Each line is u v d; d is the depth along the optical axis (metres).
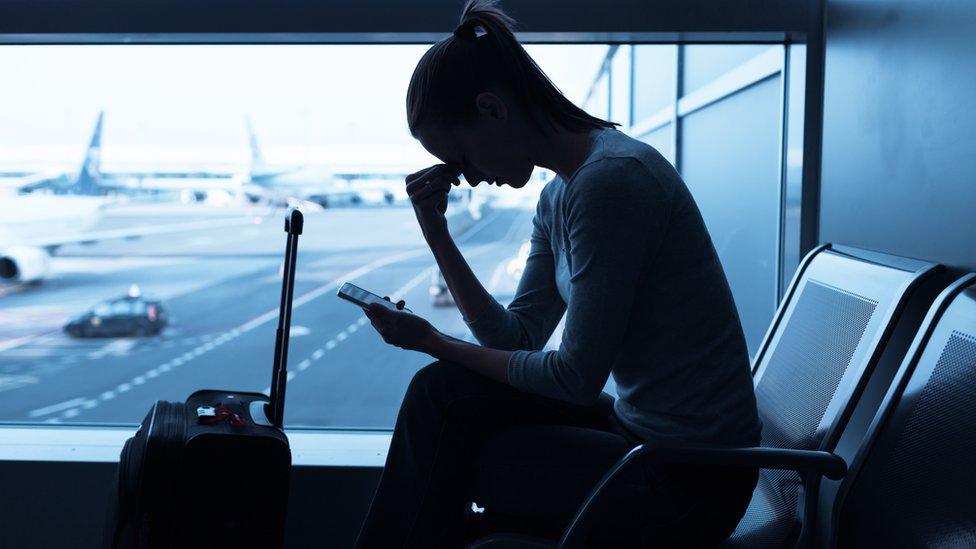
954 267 1.07
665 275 0.91
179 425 1.11
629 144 0.92
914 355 0.99
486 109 0.94
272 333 20.67
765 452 0.87
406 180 1.10
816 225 1.60
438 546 0.93
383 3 1.54
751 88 2.03
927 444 0.90
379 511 0.95
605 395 1.10
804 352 1.22
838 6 1.47
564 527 0.96
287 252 1.20
